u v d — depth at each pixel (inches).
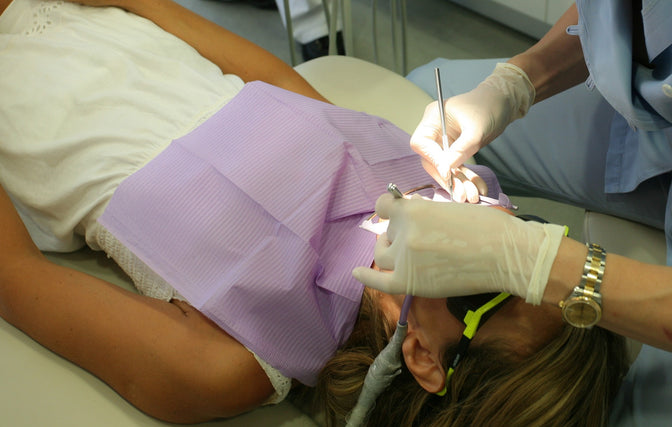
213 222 41.7
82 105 49.1
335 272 41.5
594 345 35.8
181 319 40.3
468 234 33.6
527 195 63.4
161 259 42.1
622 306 31.5
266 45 98.2
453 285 34.6
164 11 56.3
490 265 33.5
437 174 45.7
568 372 35.2
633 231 52.6
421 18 102.8
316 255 40.1
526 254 33.0
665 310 30.9
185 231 41.9
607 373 36.4
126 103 49.1
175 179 43.4
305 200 41.9
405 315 35.0
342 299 41.1
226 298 39.1
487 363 36.6
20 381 41.5
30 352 42.8
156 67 51.4
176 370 37.5
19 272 42.0
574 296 31.9
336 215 43.2
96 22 54.9
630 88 37.7
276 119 45.4
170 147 45.3
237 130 45.2
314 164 43.2
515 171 59.0
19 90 50.7
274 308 39.6
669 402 37.9
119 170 46.0
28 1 57.1
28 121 49.4
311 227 40.6
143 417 41.0
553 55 48.9
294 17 91.4
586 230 54.1
